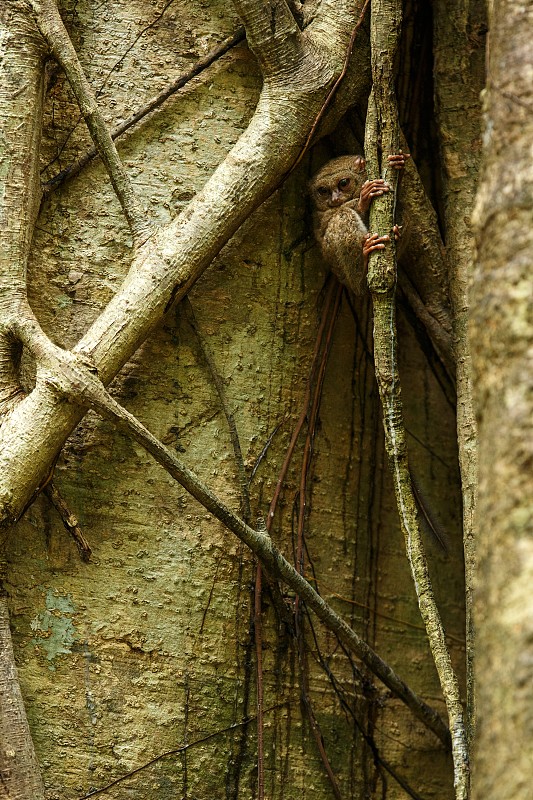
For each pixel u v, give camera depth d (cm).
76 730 657
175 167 755
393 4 738
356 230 753
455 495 841
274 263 771
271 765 692
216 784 672
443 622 815
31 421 646
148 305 680
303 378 760
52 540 683
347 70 768
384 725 751
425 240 788
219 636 696
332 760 715
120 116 756
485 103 483
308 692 716
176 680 680
